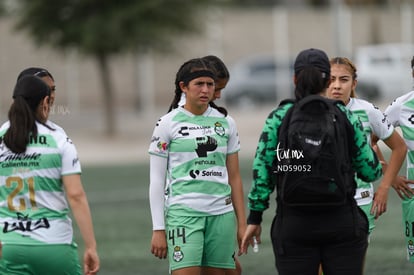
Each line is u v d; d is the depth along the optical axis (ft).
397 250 107.34
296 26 382.63
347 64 72.64
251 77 366.02
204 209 67.05
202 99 67.00
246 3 505.66
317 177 55.77
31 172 58.44
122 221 139.13
